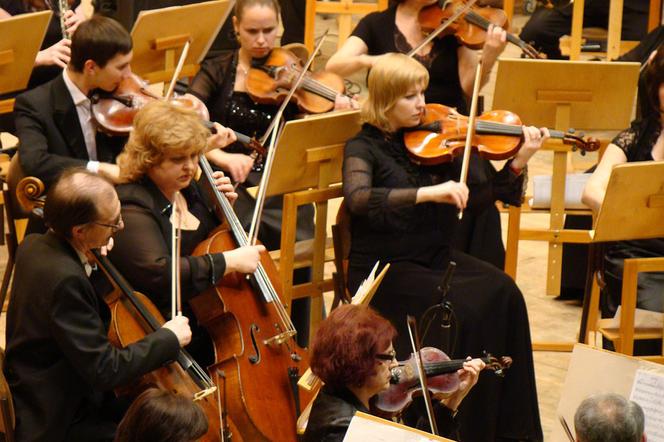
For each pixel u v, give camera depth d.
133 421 7.57
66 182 9.73
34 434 9.77
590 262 14.35
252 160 13.86
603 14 22.22
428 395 9.45
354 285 13.25
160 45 15.20
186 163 11.03
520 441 13.14
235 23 14.77
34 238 10.01
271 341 11.02
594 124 14.75
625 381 9.98
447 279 11.31
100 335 9.68
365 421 7.87
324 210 13.55
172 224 11.18
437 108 13.81
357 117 13.49
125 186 11.05
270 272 11.99
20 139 12.71
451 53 15.66
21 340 9.77
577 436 8.26
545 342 15.47
